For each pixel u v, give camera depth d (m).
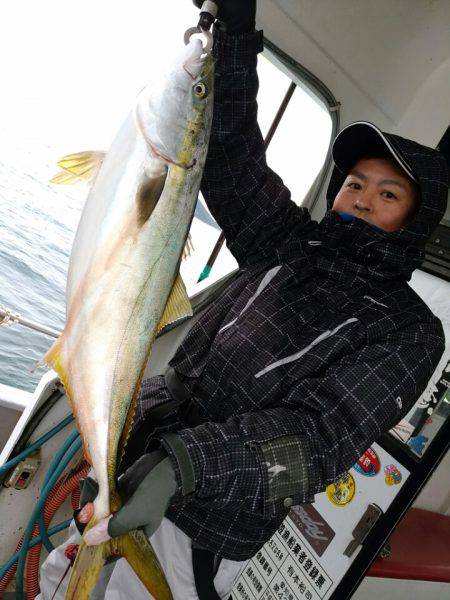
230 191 1.53
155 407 1.51
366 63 2.16
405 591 2.38
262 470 1.07
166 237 1.12
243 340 1.40
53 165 1.18
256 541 1.39
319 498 2.13
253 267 1.59
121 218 1.07
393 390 1.22
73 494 2.10
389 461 1.97
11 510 2.13
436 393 1.99
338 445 1.15
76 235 1.10
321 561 2.04
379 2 2.00
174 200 1.11
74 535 1.63
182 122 1.10
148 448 1.41
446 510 2.95
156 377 1.68
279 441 1.11
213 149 1.44
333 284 1.46
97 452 1.08
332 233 1.51
